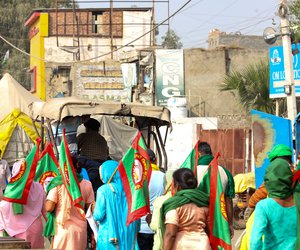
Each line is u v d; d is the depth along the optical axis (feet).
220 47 128.88
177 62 128.67
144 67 129.90
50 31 163.02
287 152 27.04
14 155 65.16
